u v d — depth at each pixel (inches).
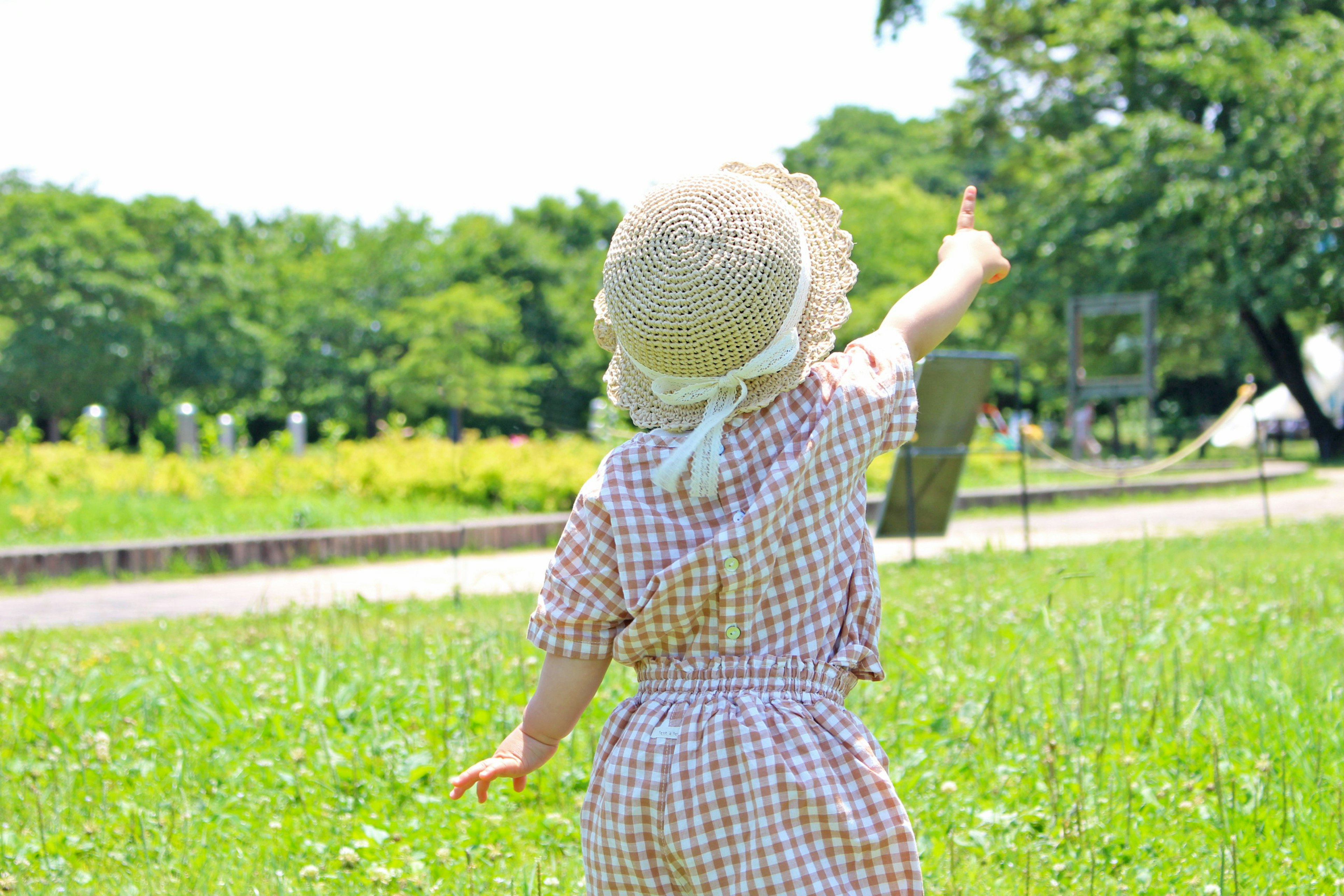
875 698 160.6
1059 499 595.5
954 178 2369.6
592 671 72.9
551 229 2463.1
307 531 417.1
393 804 134.0
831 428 70.2
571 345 2159.2
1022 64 1235.2
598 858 70.7
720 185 71.4
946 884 107.7
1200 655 178.4
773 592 68.9
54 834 124.2
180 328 1972.2
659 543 69.3
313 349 2065.7
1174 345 1413.6
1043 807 123.6
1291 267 947.3
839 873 65.6
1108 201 1049.5
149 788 138.6
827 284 73.5
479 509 520.1
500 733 153.4
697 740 67.1
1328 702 150.6
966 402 332.2
